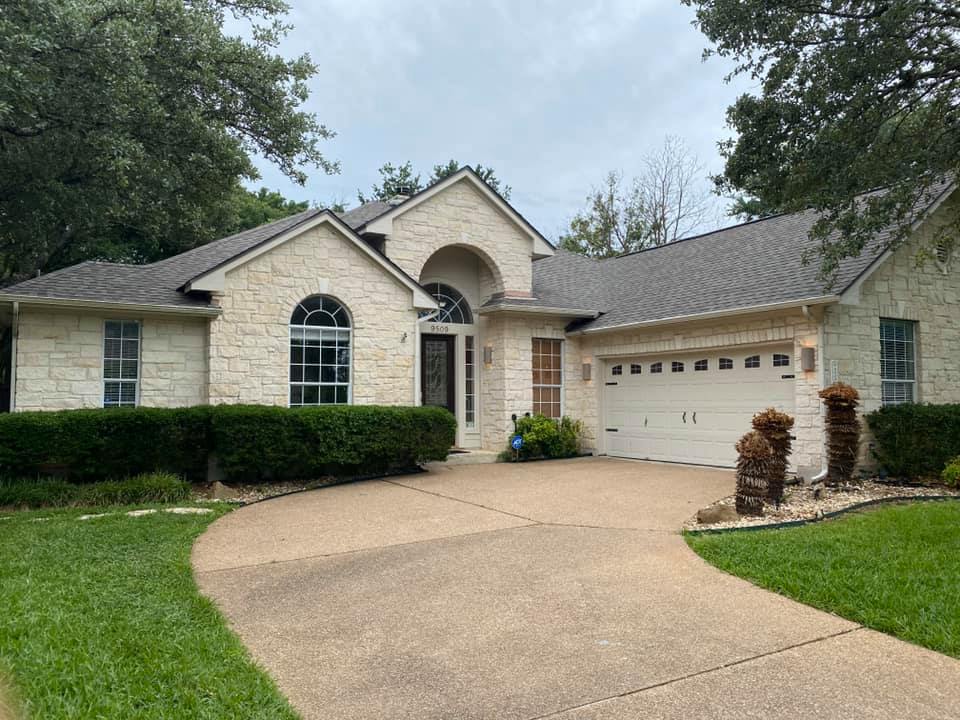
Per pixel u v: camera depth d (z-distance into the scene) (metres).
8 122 10.98
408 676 4.29
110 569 6.25
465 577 6.39
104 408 11.43
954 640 4.62
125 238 25.09
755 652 4.59
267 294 12.87
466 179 15.97
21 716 3.33
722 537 7.50
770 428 9.26
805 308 11.45
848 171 9.96
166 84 14.52
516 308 15.51
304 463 11.85
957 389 13.40
